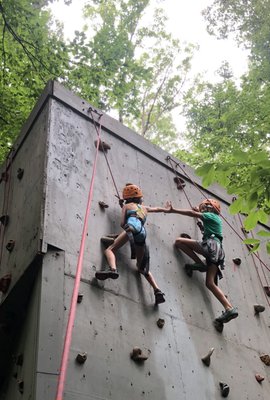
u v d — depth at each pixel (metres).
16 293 5.51
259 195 5.39
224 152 18.08
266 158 5.00
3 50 11.93
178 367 5.80
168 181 8.00
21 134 7.52
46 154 6.24
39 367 4.52
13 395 4.96
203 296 7.04
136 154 7.73
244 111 18.94
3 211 7.08
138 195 6.66
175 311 6.41
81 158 6.69
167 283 6.64
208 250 7.07
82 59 12.73
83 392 4.65
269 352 7.44
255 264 8.70
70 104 7.08
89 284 5.55
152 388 5.31
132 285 6.08
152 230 7.05
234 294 7.70
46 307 4.96
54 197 5.91
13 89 12.33
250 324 7.53
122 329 5.52
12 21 11.77
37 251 5.30
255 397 6.52
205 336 6.54
